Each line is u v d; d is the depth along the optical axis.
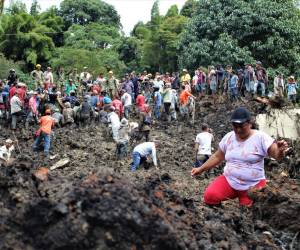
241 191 6.22
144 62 40.75
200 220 5.34
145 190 4.77
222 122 22.64
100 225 4.07
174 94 23.44
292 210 6.05
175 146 19.45
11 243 4.13
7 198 4.68
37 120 20.41
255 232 5.84
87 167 15.64
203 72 26.25
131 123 19.88
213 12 31.03
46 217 4.12
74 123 20.91
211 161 6.43
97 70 38.91
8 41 39.16
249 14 29.88
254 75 24.47
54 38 47.84
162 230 4.14
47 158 16.75
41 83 21.84
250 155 6.08
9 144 14.88
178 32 40.31
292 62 29.95
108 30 53.06
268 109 21.64
